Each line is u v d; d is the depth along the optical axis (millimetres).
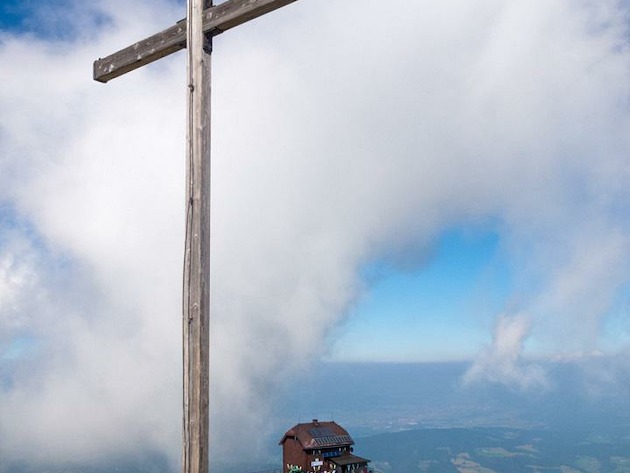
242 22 5477
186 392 5105
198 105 5500
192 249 5289
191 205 5352
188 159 5453
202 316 5191
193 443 4996
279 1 5086
